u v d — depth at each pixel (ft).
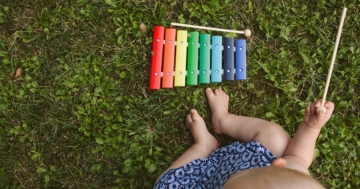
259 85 8.01
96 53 7.95
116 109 7.79
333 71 7.93
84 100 7.79
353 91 7.86
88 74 7.84
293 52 8.02
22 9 7.97
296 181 4.07
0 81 7.79
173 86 7.88
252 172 4.42
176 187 6.63
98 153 7.76
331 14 8.04
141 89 7.90
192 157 7.12
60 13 7.90
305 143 6.40
